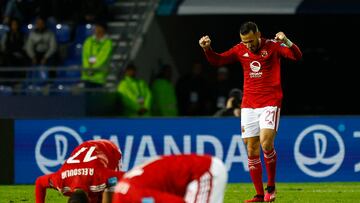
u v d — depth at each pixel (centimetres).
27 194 3897
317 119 4369
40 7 6075
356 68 6888
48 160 4428
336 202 3488
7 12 6059
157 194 1938
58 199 3597
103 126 4416
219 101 5734
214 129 4378
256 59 3250
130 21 6156
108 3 6231
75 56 5934
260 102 3266
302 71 6812
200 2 6003
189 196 2009
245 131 3322
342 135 4369
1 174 4428
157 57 6297
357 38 6875
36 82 5662
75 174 2452
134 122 4406
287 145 4359
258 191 3353
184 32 6594
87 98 5184
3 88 5641
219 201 2034
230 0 5991
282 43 3231
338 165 4369
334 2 5881
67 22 6053
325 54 6825
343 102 6825
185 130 4391
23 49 5756
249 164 3356
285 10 5878
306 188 4047
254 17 6800
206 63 6700
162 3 6122
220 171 2044
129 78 5528
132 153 4406
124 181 1995
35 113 5178
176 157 2052
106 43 5528
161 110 5700
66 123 4431
